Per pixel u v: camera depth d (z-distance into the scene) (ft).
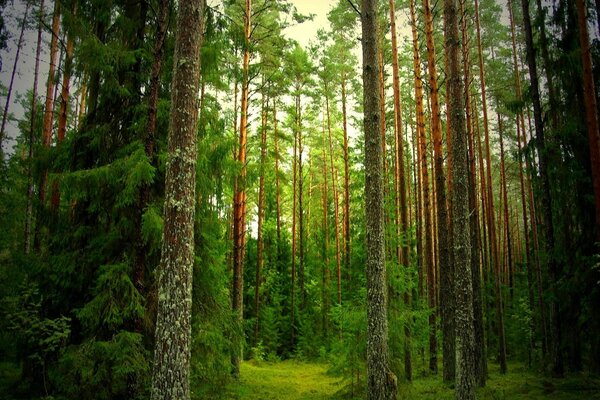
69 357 24.04
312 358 86.69
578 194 37.93
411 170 113.29
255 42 55.26
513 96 76.13
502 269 116.16
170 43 31.01
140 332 26.32
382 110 64.80
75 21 26.14
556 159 39.09
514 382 43.57
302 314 97.71
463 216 28.19
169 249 18.75
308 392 46.98
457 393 26.58
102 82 29.50
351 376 42.57
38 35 58.95
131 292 25.48
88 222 28.73
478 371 42.06
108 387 25.46
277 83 69.82
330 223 114.11
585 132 37.04
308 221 133.08
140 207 27.61
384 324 26.71
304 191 132.26
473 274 45.70
